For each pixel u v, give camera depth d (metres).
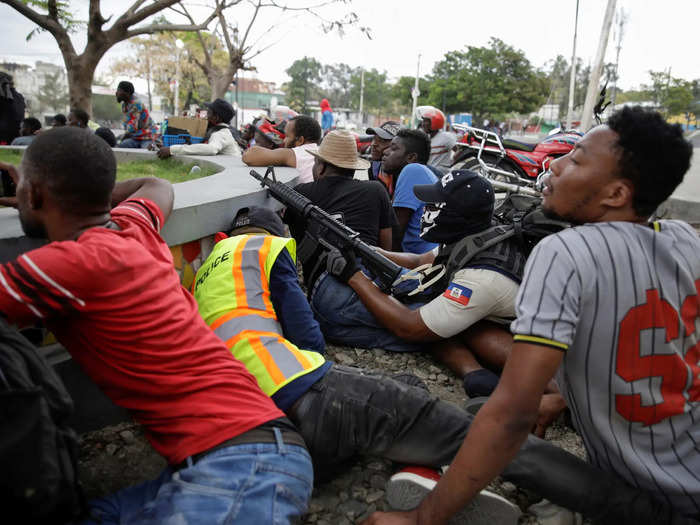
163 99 53.12
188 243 2.72
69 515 1.30
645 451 1.68
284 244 2.40
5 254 1.82
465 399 2.78
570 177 1.64
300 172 4.80
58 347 2.15
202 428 1.52
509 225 2.78
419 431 1.92
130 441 2.28
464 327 2.72
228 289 2.21
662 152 1.52
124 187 2.26
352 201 3.50
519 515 1.84
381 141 5.43
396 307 2.84
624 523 1.73
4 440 1.14
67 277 1.39
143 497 1.54
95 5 10.34
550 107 49.59
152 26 11.39
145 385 1.52
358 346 3.15
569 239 1.58
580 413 1.74
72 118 8.88
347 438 1.93
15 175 2.10
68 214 1.58
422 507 1.68
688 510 1.67
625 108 1.59
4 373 1.20
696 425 1.65
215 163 5.32
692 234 1.69
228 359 1.66
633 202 1.60
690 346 1.63
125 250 1.53
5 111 8.27
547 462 1.82
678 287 1.58
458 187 2.75
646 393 1.60
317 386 1.96
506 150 8.38
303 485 1.55
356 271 2.95
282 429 1.60
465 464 1.56
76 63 10.68
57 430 1.24
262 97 81.94
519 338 1.52
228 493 1.43
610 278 1.54
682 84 35.41
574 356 1.64
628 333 1.56
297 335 2.42
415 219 4.16
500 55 51.06
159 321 1.53
